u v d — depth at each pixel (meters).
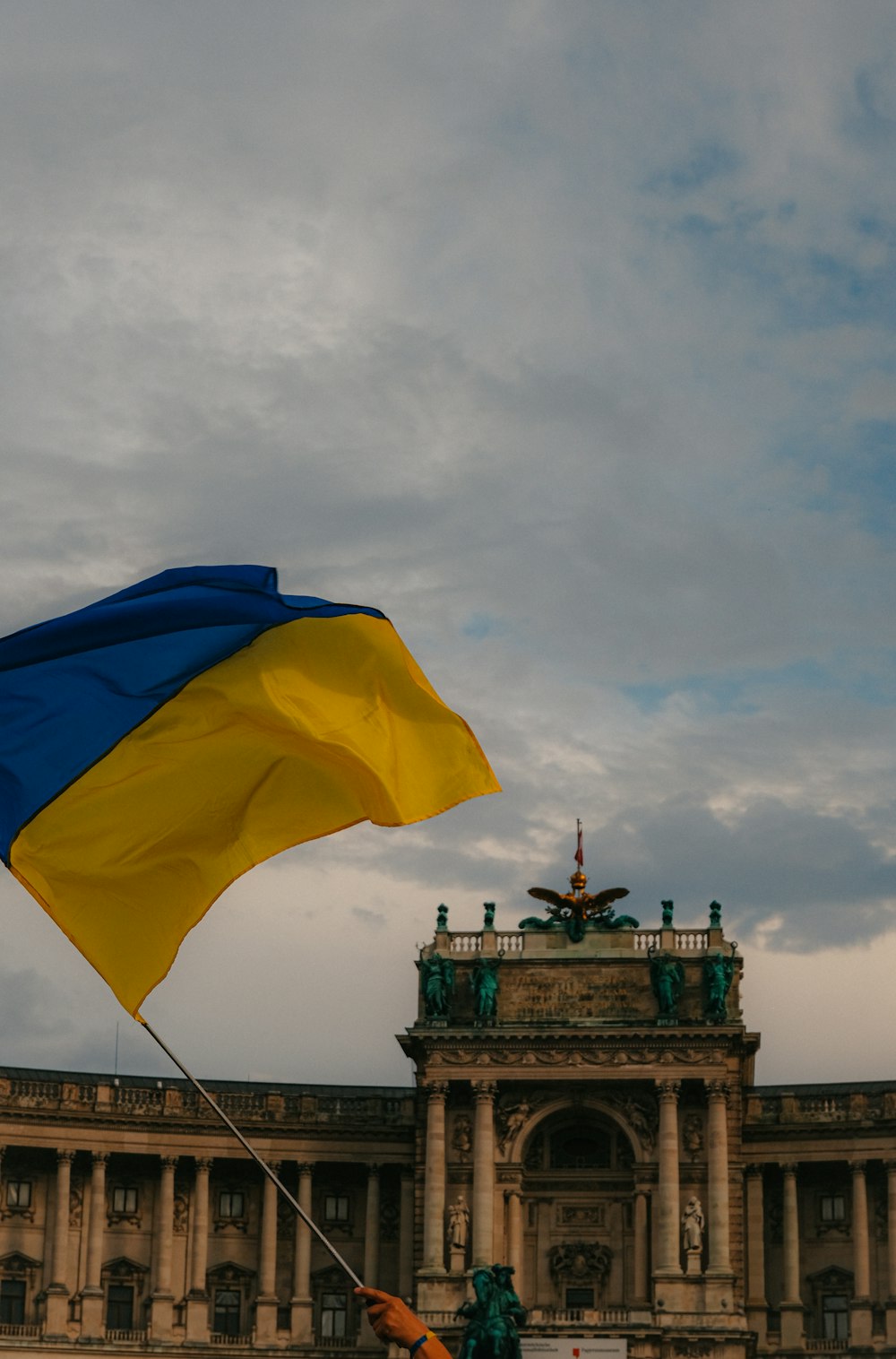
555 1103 151.38
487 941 154.50
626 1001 152.88
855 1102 153.50
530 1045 151.12
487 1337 125.50
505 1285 128.62
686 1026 149.75
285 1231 156.62
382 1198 156.38
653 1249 148.00
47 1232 152.88
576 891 155.88
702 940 153.62
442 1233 148.88
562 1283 150.75
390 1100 157.75
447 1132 151.25
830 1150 153.00
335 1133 156.25
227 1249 156.12
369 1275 153.88
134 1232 155.38
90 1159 154.12
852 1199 152.88
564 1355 140.00
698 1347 144.50
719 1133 149.00
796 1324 151.25
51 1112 152.88
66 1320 151.12
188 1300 153.38
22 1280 152.12
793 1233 152.50
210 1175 156.62
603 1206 152.00
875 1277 151.50
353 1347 153.12
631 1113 151.00
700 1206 148.25
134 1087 156.25
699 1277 146.50
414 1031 151.38
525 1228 152.00
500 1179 150.62
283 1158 156.25
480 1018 152.12
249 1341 153.38
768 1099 156.12
